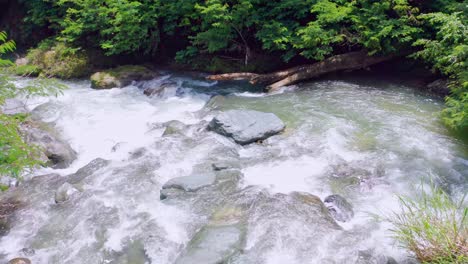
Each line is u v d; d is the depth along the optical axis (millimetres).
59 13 13305
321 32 9109
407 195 4992
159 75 10883
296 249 4016
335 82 9492
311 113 7566
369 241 4129
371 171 5531
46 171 6062
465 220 3824
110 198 5125
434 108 7680
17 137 4672
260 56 10812
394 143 6316
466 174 5422
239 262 3799
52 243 4359
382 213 4664
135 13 10930
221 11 9719
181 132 6980
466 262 3334
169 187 5230
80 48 11609
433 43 7750
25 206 5082
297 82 9641
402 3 8898
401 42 9211
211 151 6246
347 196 5066
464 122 6043
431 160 5797
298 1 9672
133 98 9336
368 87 9039
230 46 10961
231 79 9969
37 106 8586
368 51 9523
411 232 3805
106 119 7977
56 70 11250
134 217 4719
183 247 4148
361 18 9258
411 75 9711
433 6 9258
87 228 4570
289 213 4531
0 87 5012
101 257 4113
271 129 6727
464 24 7492
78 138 7172
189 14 10812
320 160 5891
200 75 10961
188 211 4750
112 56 11906
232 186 5203
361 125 6984
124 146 6668
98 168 5895
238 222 4434
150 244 4203
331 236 4199
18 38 15328
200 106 8648
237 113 7000
